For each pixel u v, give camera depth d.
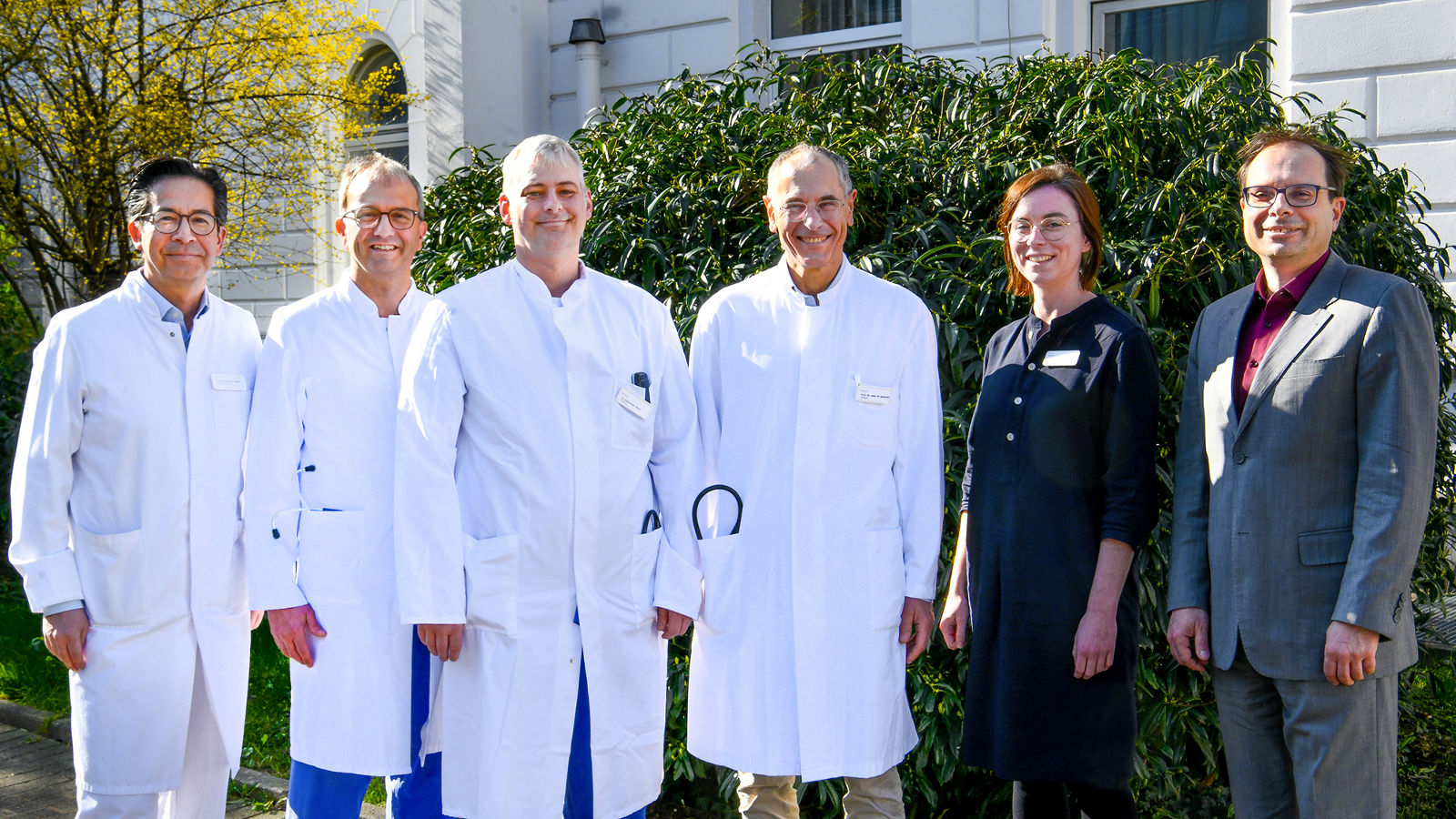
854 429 2.34
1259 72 3.47
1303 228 2.11
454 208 3.77
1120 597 2.20
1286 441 2.06
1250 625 2.10
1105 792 2.23
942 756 2.69
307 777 2.43
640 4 6.87
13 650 4.72
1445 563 3.22
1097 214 2.31
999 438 2.28
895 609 2.36
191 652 2.44
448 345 2.21
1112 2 5.87
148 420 2.38
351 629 2.38
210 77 6.75
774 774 2.35
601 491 2.22
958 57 6.03
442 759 2.29
